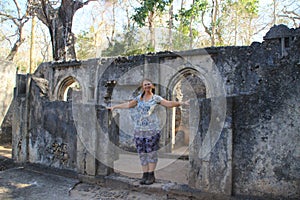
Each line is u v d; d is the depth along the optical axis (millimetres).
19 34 15031
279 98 3008
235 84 6551
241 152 3125
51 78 9469
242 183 3107
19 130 5043
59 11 11250
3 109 8336
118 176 3928
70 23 11328
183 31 12609
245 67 6484
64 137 4426
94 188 3801
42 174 4426
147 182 3592
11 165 5020
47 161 4621
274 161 2988
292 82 2969
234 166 3145
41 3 11297
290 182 2918
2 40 18781
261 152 3045
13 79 8766
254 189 3055
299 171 2889
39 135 4777
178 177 4574
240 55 6570
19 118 5062
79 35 17438
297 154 2904
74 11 11445
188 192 3285
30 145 4902
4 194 3578
